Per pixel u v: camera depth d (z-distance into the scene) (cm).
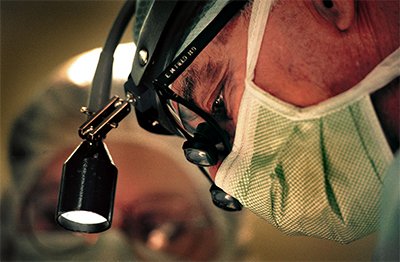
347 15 108
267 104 110
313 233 115
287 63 110
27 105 287
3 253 274
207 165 119
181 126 124
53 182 278
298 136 108
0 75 306
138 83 130
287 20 111
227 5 117
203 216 271
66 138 281
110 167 131
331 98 106
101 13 317
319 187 109
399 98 104
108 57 142
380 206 101
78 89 283
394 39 105
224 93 115
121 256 268
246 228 275
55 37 314
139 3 138
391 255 92
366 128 104
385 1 107
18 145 282
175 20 124
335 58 107
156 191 271
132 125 271
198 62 117
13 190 278
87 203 128
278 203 112
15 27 315
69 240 272
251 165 113
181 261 271
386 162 103
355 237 112
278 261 275
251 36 113
